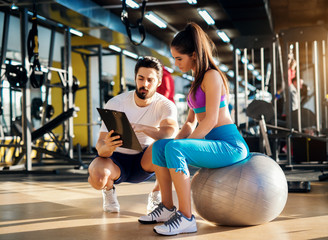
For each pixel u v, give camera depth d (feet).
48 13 22.50
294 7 36.37
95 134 40.22
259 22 32.58
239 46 18.07
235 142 7.03
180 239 6.26
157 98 8.26
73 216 8.25
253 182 6.79
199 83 6.89
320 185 12.59
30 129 19.71
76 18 23.95
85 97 39.45
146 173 8.41
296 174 16.03
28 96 19.61
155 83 7.89
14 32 31.09
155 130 7.73
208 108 6.72
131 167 8.49
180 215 6.63
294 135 18.22
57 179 16.20
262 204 6.80
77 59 39.50
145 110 8.19
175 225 6.55
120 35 29.04
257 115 14.21
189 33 6.95
